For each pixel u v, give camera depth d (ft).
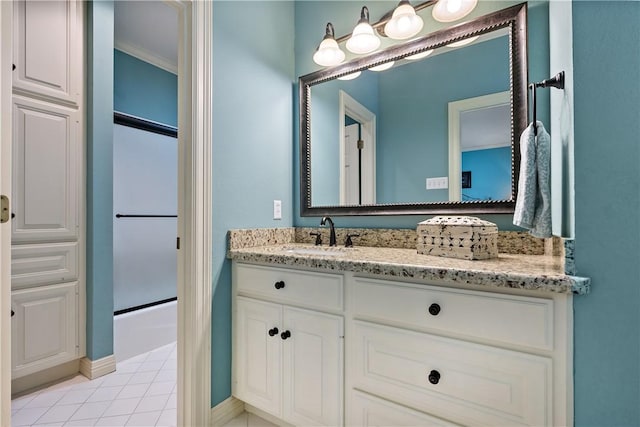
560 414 2.69
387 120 5.51
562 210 3.20
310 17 6.41
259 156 5.68
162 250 10.68
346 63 5.91
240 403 5.17
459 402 3.14
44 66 6.03
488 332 3.00
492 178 4.58
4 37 2.93
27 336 5.82
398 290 3.51
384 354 3.60
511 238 4.33
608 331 2.53
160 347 7.96
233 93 5.20
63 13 6.29
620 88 2.45
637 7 2.41
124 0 7.91
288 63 6.43
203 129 4.68
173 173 11.11
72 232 6.39
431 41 5.09
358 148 5.79
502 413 2.93
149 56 10.52
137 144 10.03
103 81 6.71
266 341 4.63
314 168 6.28
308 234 6.23
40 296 5.98
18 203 5.74
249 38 5.54
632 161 2.42
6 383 2.99
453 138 4.92
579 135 2.60
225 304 5.01
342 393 3.92
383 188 5.53
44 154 6.03
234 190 5.17
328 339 4.03
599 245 2.54
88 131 6.58
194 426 4.52
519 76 4.38
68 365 6.40
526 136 3.32
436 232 4.09
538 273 2.76
